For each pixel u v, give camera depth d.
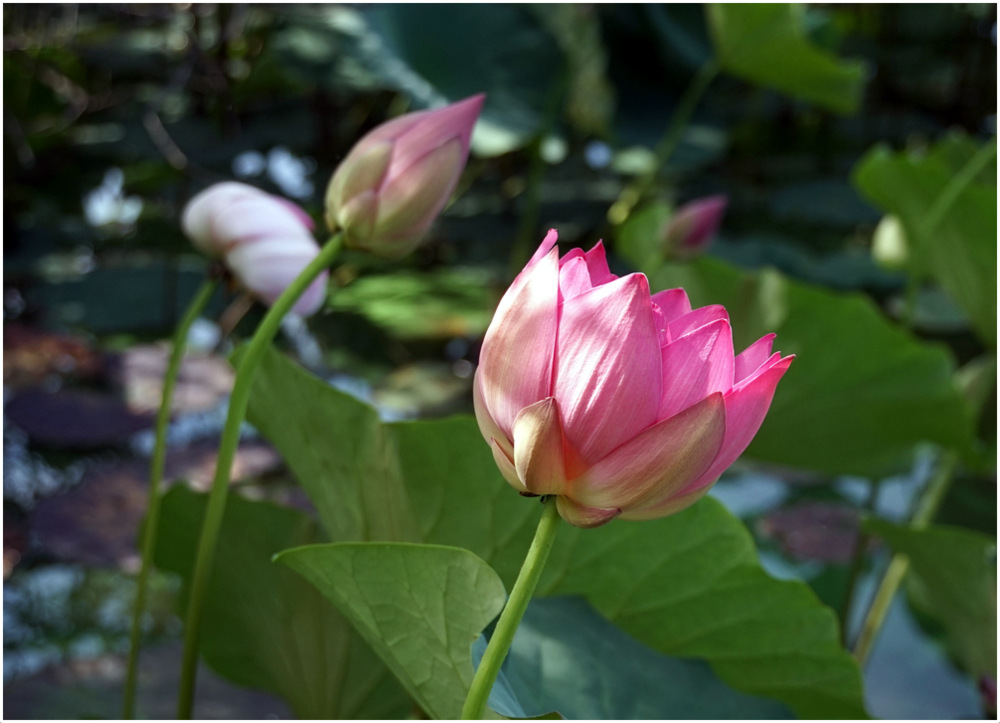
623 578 1.09
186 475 2.24
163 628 1.80
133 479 2.18
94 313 3.08
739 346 1.83
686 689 1.05
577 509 0.84
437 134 1.06
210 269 1.22
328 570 0.89
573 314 0.83
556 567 1.08
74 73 4.37
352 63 3.17
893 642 2.02
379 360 2.90
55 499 2.04
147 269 3.42
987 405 2.59
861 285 3.48
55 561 1.96
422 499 1.07
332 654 1.18
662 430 0.82
